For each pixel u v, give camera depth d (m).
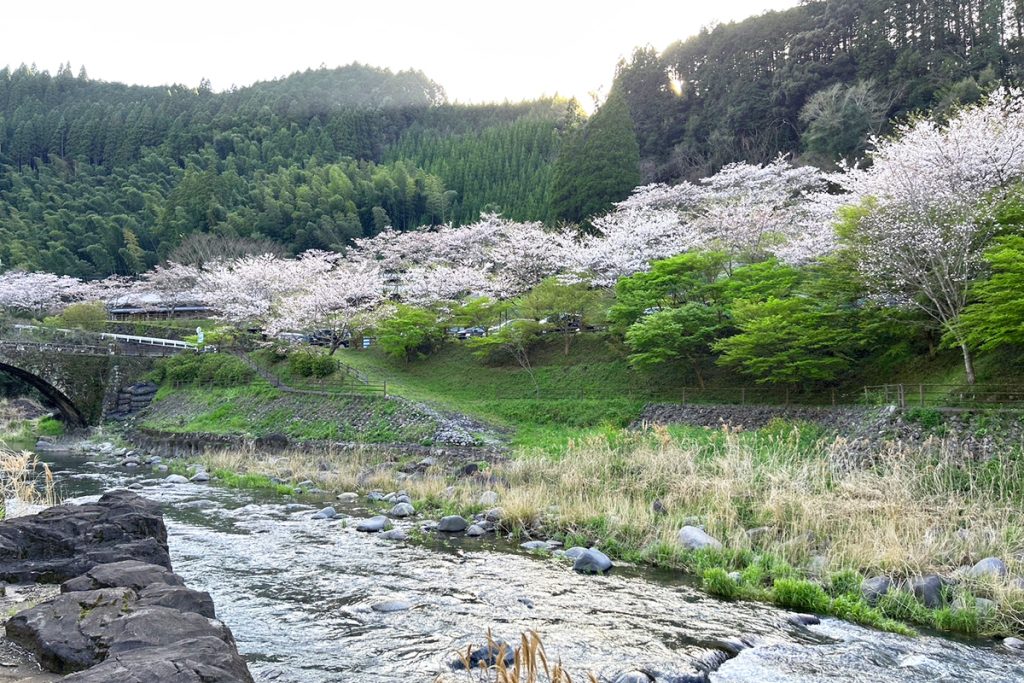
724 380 33.84
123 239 95.94
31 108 157.62
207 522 18.92
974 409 20.47
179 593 8.23
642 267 41.62
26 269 82.44
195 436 37.94
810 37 67.81
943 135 28.41
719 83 72.44
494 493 20.45
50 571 11.11
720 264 36.69
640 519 16.59
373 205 101.88
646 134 76.19
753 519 16.33
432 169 116.62
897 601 12.03
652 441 23.39
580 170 59.84
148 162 127.19
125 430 45.50
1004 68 56.47
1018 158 25.73
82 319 58.94
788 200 46.88
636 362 34.94
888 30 63.94
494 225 60.06
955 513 15.06
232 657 6.42
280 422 38.16
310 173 112.38
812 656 10.05
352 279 50.81
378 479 24.88
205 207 95.81
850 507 15.44
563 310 41.38
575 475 20.12
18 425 49.75
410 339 45.53
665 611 11.93
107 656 6.62
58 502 19.92
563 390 38.12
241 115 148.75
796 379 28.44
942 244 23.69
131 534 12.40
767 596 12.61
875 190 28.03
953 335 23.58
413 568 14.40
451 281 48.53
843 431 23.72
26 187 118.44
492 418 35.47
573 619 11.45
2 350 46.06
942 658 10.04
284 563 14.69
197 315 70.12
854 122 55.28
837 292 28.55
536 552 15.80
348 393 38.66
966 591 11.92
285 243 89.12
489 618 11.43
